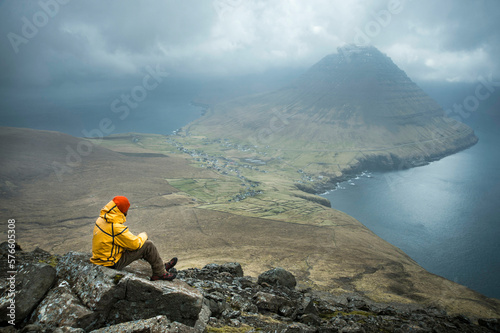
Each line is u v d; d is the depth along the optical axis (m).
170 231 153.25
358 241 155.88
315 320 10.48
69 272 7.09
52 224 158.12
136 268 7.61
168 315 6.70
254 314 10.06
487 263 171.00
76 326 5.85
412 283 97.31
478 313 70.75
